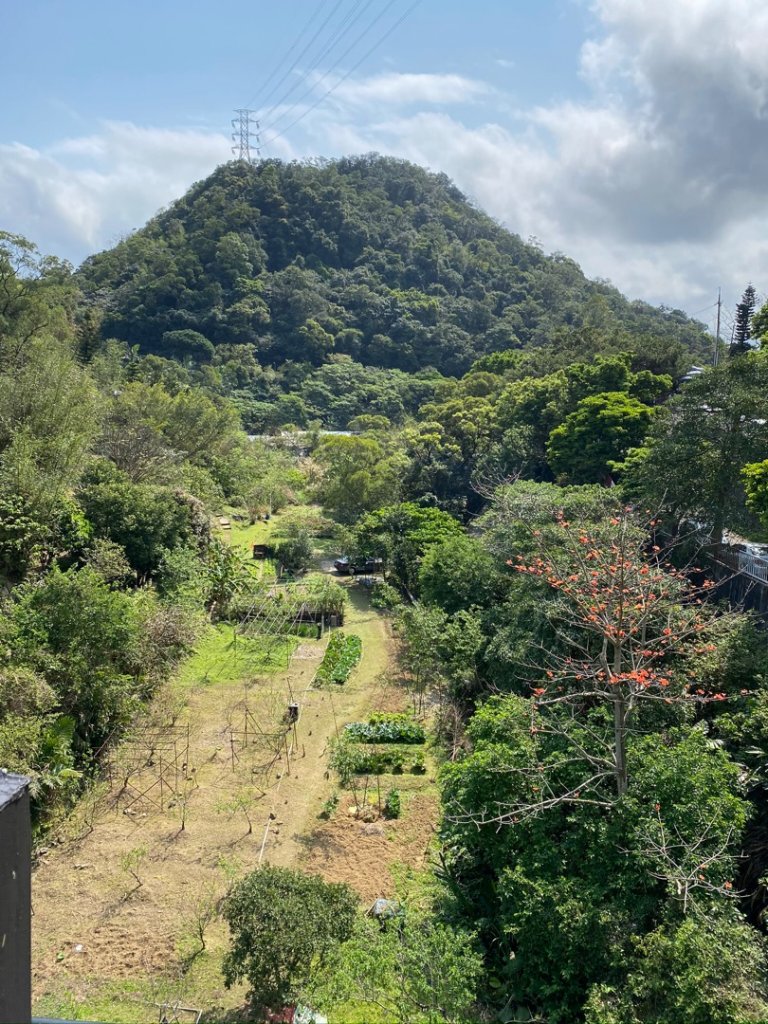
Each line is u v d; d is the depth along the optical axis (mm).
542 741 14938
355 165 135625
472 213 135375
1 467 26141
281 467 57969
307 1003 11430
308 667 27922
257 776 20094
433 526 36188
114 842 17078
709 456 25156
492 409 51719
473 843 14133
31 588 21781
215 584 32688
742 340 45656
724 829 12656
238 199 110812
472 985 11773
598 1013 10461
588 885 12438
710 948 10234
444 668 24094
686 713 16281
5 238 38062
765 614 20281
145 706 22906
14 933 2445
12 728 16719
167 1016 12414
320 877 13719
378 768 20469
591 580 14523
